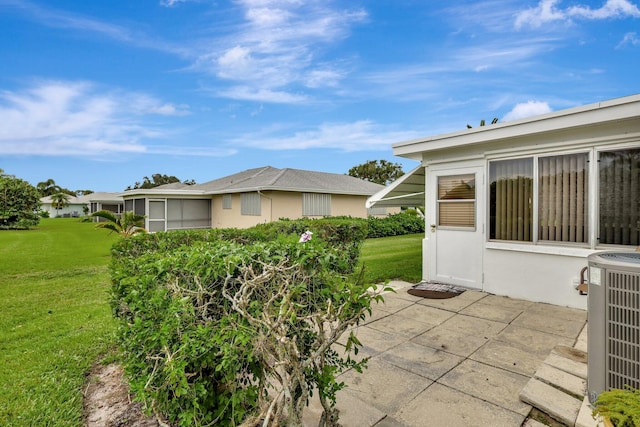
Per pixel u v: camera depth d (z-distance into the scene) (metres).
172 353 1.76
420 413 2.46
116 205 40.66
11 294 6.10
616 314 2.17
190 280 2.05
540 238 5.09
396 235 18.39
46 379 3.02
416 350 3.50
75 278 7.46
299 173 20.23
